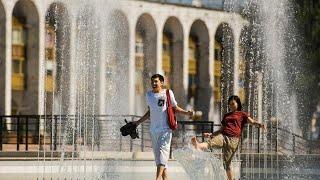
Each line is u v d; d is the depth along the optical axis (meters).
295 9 98.38
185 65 126.31
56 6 90.31
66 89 84.00
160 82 29.61
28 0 107.94
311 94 97.94
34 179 38.72
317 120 109.31
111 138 55.50
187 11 125.88
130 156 43.19
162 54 124.69
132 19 115.44
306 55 97.50
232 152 30.33
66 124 51.62
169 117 29.31
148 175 41.03
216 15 128.25
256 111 65.88
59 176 40.03
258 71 66.69
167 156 29.41
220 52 130.12
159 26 121.94
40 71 106.19
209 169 31.39
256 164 47.50
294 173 45.50
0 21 108.38
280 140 59.53
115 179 38.62
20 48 109.62
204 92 129.88
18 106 110.06
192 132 58.53
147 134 56.84
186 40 126.00
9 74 108.19
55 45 82.12
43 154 42.00
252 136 54.12
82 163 42.25
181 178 40.16
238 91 101.88
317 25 98.94
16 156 41.19
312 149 62.03
